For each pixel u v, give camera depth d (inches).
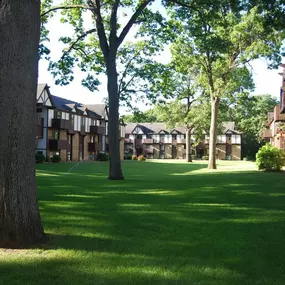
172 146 3294.8
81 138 1996.8
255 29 898.7
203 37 666.2
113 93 655.1
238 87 1137.4
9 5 203.2
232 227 242.7
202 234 224.2
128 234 223.9
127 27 658.8
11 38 202.2
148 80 978.1
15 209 198.4
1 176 199.2
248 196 391.9
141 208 314.2
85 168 1196.5
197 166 1509.6
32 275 153.9
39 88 1560.0
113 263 169.3
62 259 175.2
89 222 257.4
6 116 200.5
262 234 224.2
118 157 658.2
